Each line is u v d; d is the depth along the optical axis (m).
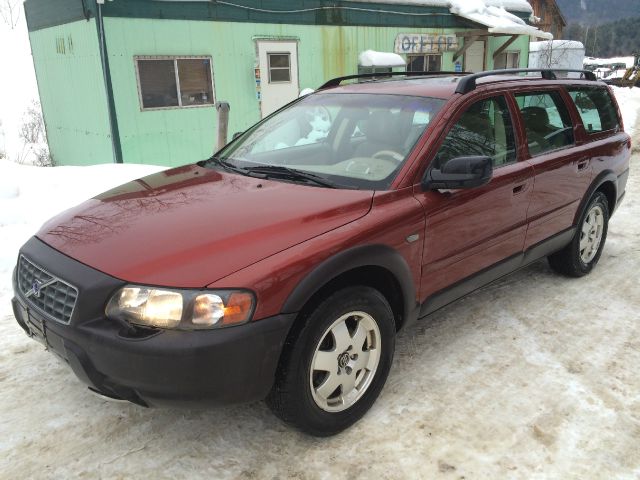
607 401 3.03
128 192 3.21
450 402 3.02
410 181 2.98
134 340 2.21
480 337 3.72
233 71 10.21
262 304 2.29
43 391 3.09
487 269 3.54
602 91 4.84
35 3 10.22
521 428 2.81
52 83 10.55
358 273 2.73
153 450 2.65
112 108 8.92
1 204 5.41
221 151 3.97
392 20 12.45
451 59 14.32
